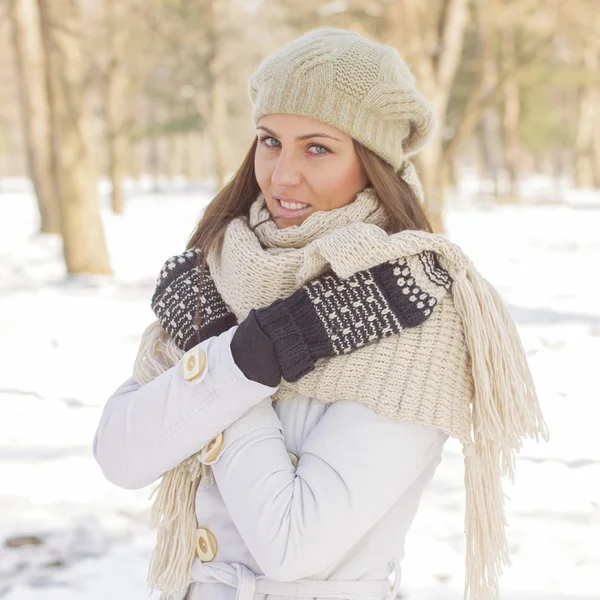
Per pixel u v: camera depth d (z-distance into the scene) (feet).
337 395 4.59
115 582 11.24
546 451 16.19
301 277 4.72
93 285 38.34
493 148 138.51
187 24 106.42
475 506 4.77
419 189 5.50
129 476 4.91
